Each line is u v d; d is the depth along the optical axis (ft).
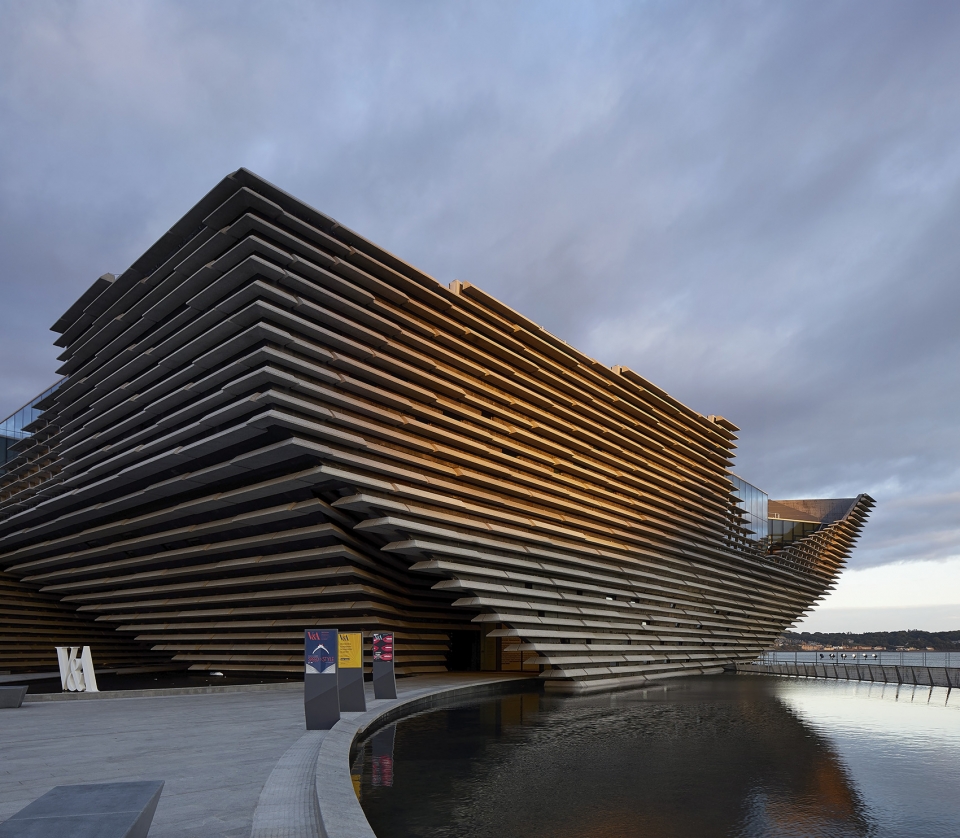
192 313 83.71
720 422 175.73
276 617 99.50
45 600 139.74
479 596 91.56
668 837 26.89
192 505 89.97
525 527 104.22
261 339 74.59
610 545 122.42
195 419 86.48
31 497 124.77
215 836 20.51
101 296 100.83
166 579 108.58
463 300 98.32
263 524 86.94
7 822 13.03
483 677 99.30
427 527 84.79
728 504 177.37
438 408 94.22
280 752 35.50
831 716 69.67
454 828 27.43
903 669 120.78
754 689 106.63
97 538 112.37
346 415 80.28
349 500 77.97
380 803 31.24
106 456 105.70
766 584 194.39
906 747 49.96
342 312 82.58
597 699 84.38
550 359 117.70
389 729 53.21
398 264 89.10
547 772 38.52
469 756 42.83
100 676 113.91
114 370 103.60
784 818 29.94
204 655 110.73
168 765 31.89
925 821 29.84
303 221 79.51
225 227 79.00
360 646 57.06
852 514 248.52
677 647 143.64
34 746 37.81
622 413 134.72
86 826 12.76
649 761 42.50
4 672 128.16
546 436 113.29
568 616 108.68
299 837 20.29
